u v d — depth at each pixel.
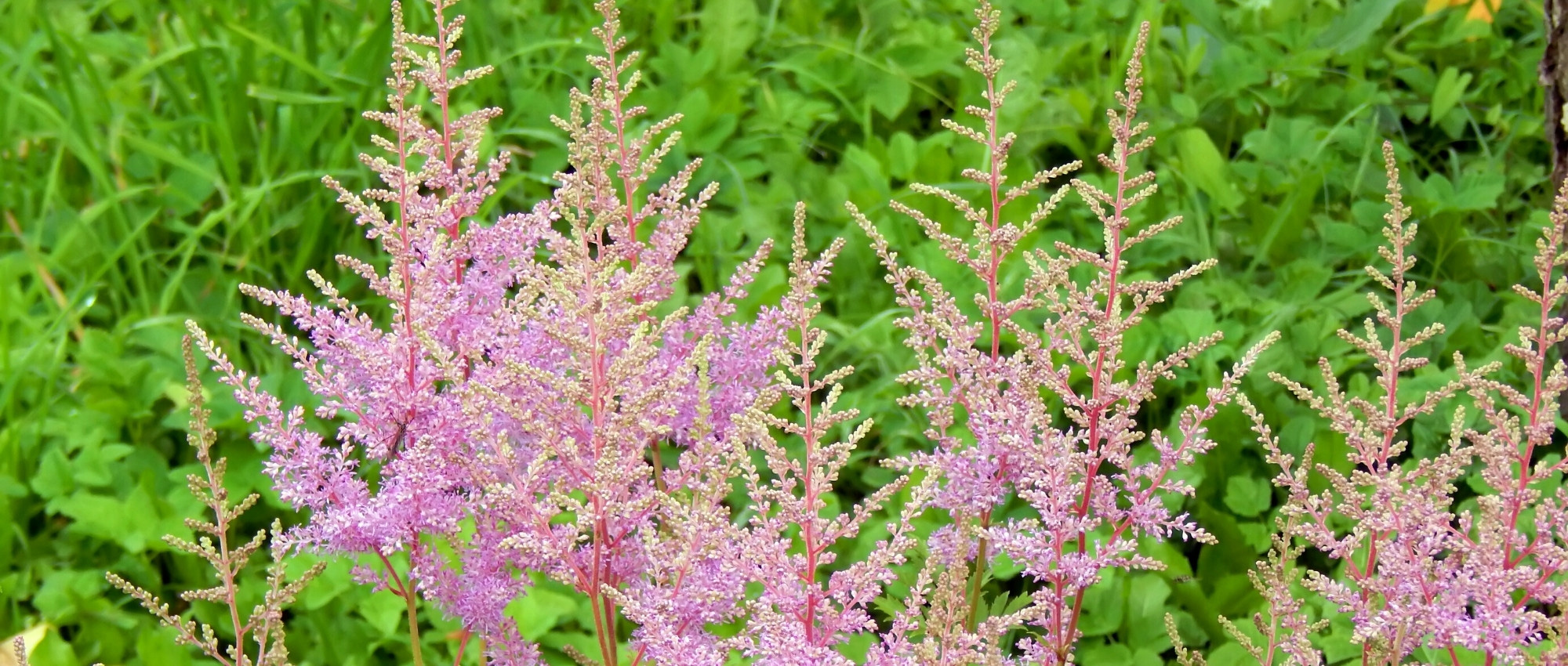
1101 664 2.38
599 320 1.52
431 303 1.70
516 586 1.69
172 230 3.81
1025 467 1.67
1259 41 4.46
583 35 4.53
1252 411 1.67
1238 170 3.95
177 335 3.28
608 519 1.58
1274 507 2.81
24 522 2.96
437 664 2.61
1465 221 3.87
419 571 1.64
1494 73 4.45
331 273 3.70
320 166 3.82
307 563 2.69
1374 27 4.42
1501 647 1.44
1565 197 1.51
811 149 4.27
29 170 3.92
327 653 2.58
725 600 1.60
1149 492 1.61
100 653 2.65
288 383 3.11
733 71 4.31
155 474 3.04
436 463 1.62
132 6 4.62
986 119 1.74
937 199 3.71
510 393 1.65
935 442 2.98
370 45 3.94
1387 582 1.57
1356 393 2.98
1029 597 1.90
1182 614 2.51
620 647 2.49
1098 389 1.64
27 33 4.36
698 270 3.60
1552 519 1.53
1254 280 3.66
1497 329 3.28
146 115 3.97
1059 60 4.29
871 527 2.77
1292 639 1.70
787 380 1.58
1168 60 4.38
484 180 1.89
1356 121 4.08
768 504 1.53
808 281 1.57
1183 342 3.13
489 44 4.37
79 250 3.66
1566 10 2.53
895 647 1.49
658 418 1.65
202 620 2.68
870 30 4.76
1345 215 3.87
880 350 3.25
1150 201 3.74
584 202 1.80
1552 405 1.54
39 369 3.33
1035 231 3.63
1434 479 1.59
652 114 4.11
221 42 4.23
